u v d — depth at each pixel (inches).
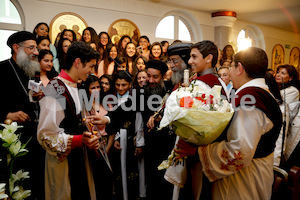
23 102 86.5
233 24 322.0
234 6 267.1
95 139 58.7
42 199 77.9
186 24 290.0
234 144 47.4
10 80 86.3
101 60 201.5
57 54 171.8
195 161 57.6
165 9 251.0
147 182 92.7
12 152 48.6
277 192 50.9
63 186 61.2
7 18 177.3
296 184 48.1
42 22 178.2
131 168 94.1
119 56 212.1
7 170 48.7
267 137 50.1
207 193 55.2
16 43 87.2
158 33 266.2
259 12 292.4
